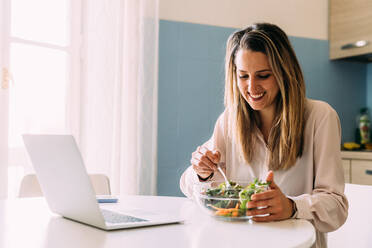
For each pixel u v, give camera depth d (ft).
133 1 7.88
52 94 7.42
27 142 3.07
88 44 7.65
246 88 3.85
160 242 2.44
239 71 3.84
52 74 7.42
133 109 7.87
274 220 3.07
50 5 7.38
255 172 4.26
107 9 7.69
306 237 2.58
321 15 10.32
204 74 8.84
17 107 7.04
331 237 4.68
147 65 7.98
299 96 3.89
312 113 3.94
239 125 4.21
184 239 2.51
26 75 7.14
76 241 2.47
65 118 7.52
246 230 2.77
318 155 3.82
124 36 7.86
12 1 7.00
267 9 9.59
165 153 8.43
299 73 3.92
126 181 7.82
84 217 2.89
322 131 3.83
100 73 7.66
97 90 7.66
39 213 3.42
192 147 8.68
